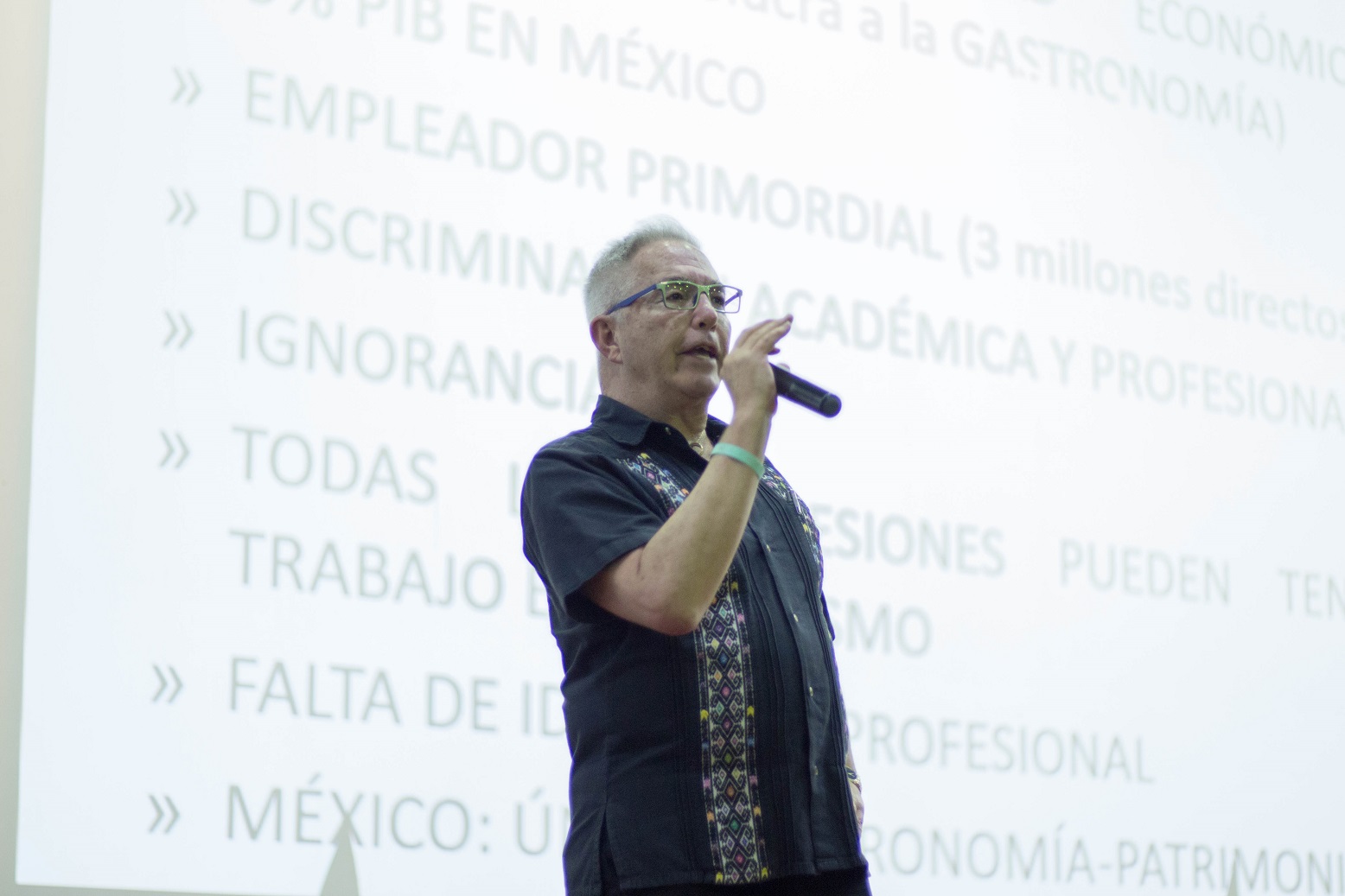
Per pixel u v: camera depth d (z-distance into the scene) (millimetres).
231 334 3699
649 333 2248
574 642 2104
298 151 3857
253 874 3469
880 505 4324
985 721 4297
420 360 3885
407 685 3699
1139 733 4492
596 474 2117
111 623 3463
